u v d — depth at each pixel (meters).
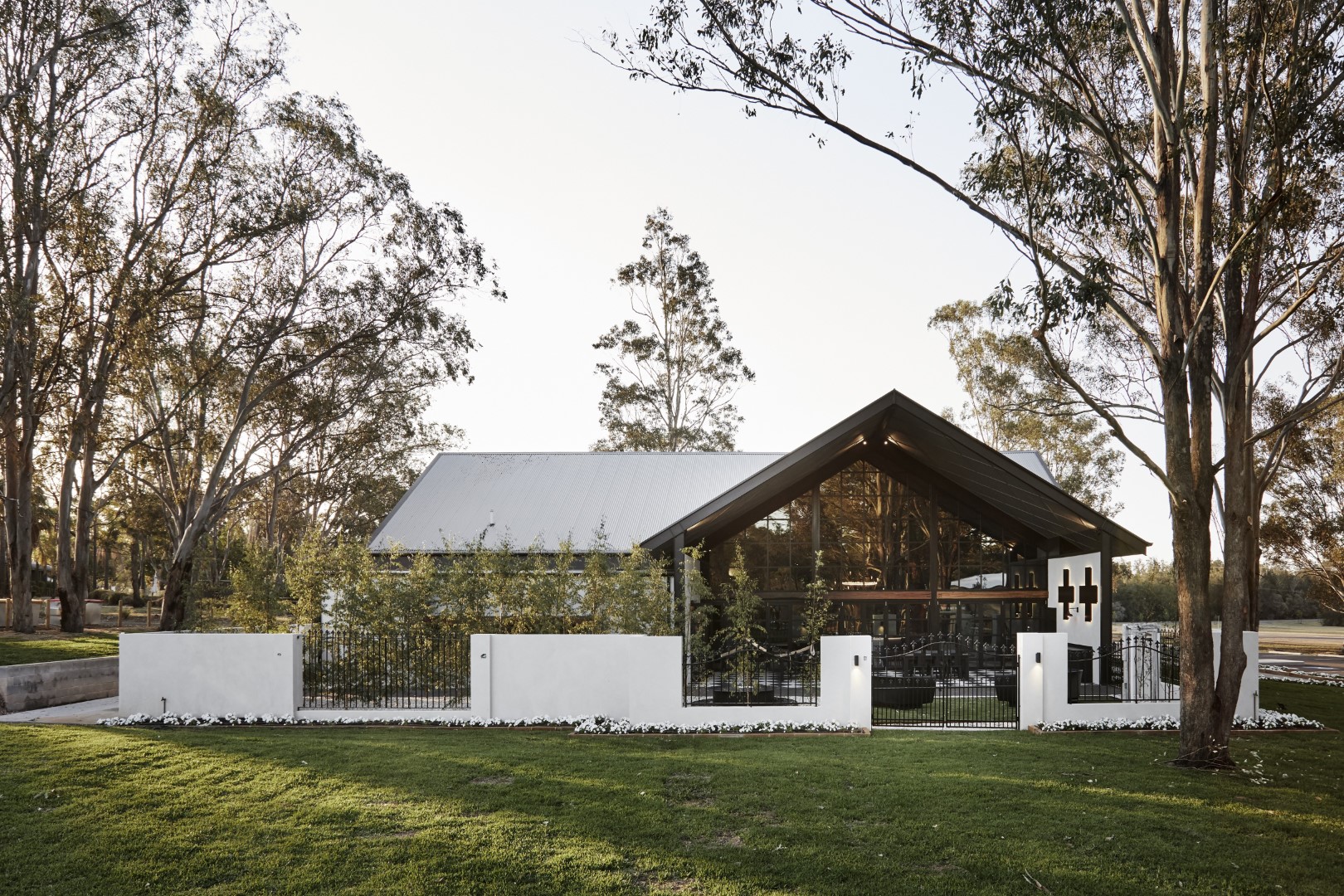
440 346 29.33
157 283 25.83
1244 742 13.41
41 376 25.92
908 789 9.65
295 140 26.81
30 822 8.29
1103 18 12.16
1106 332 23.92
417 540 23.20
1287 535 33.59
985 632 23.02
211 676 14.38
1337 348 19.48
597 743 12.41
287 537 47.91
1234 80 12.53
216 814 8.57
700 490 25.44
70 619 28.61
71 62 25.64
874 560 23.02
